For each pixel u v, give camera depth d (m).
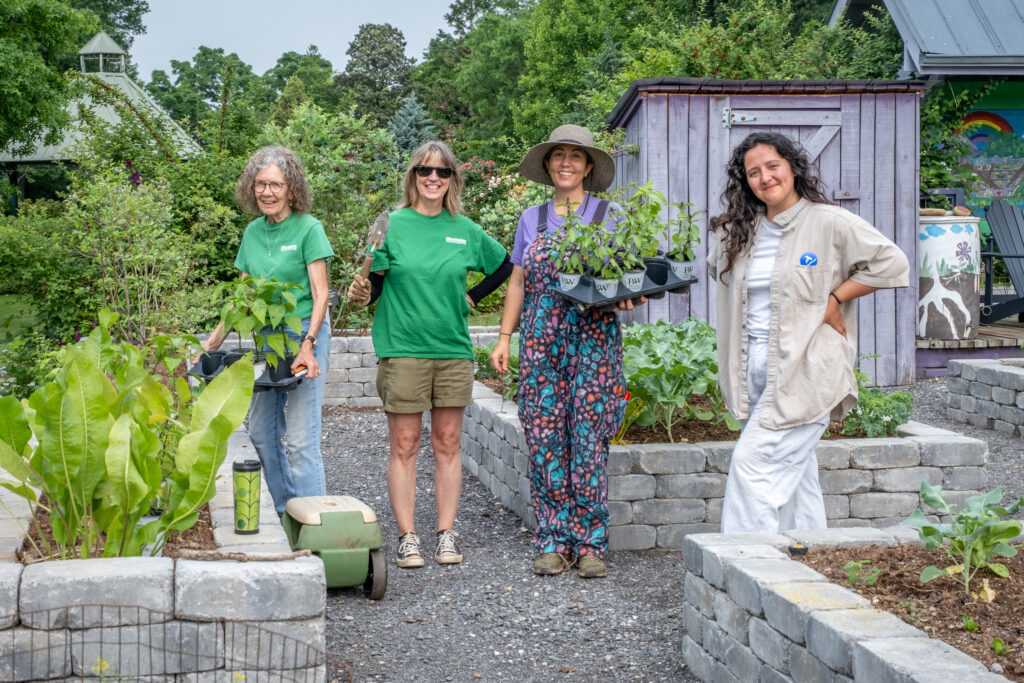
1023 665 2.45
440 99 55.09
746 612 3.08
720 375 4.04
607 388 4.44
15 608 2.72
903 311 9.27
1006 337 9.90
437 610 4.09
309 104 11.61
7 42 23.95
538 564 4.54
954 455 5.07
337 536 4.03
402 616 4.00
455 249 4.66
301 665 2.88
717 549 3.33
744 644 3.09
